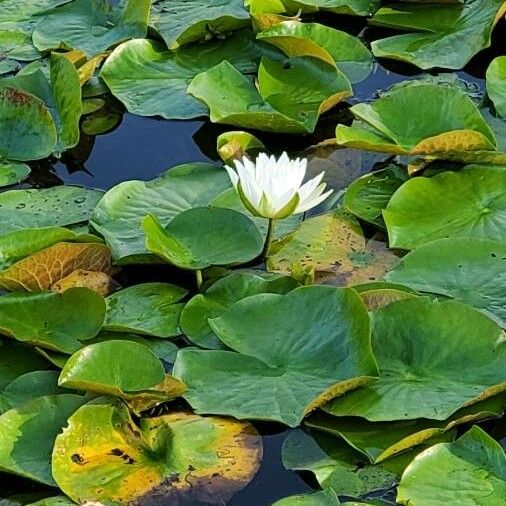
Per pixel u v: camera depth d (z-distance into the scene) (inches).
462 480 76.0
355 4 150.9
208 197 113.6
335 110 131.5
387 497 77.2
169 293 100.0
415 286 97.7
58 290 101.4
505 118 123.5
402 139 118.0
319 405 83.7
